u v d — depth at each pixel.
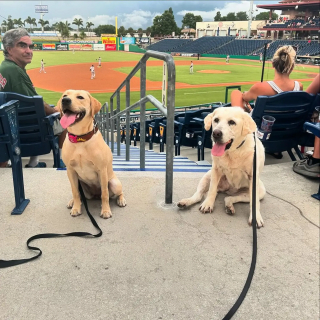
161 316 1.69
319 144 3.44
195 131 7.52
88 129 2.45
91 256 2.14
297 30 70.81
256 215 2.59
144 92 3.62
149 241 2.32
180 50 73.00
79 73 32.25
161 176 3.54
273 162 5.18
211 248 2.26
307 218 2.71
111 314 1.69
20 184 2.77
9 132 2.47
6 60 4.63
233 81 28.34
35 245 2.25
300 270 2.07
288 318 1.70
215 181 2.73
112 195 2.87
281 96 4.05
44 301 1.76
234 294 1.85
